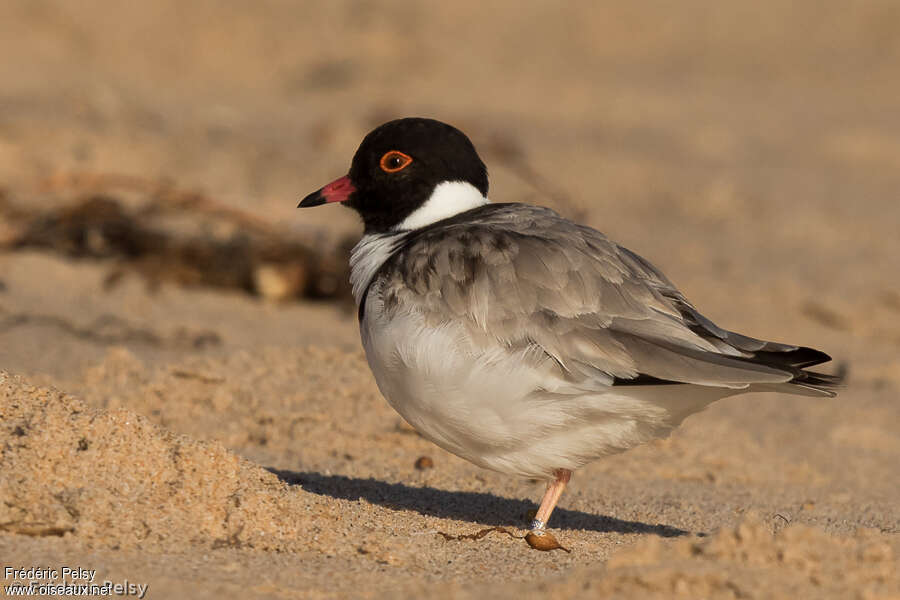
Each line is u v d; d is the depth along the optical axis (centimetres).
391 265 838
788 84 3375
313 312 1600
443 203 921
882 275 1852
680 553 711
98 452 770
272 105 2800
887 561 695
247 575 690
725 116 2941
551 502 838
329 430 1138
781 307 1702
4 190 1728
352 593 678
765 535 699
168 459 783
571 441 798
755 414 1356
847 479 1141
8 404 794
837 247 2002
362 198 945
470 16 3644
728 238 2031
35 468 750
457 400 785
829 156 2619
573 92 3083
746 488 1085
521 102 2950
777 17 3853
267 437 1122
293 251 1653
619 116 2867
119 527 728
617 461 1141
